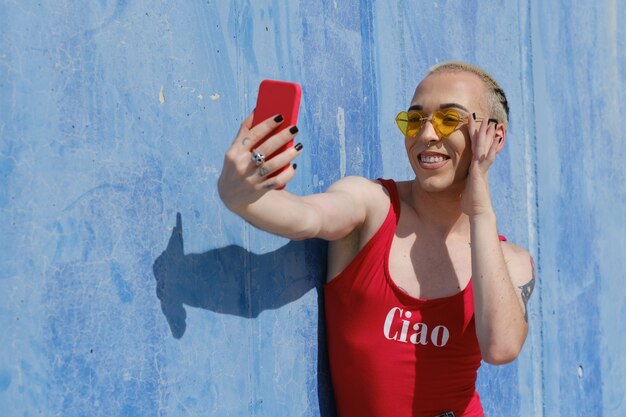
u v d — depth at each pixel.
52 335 1.80
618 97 4.48
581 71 4.18
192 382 2.11
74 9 1.88
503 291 2.30
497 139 2.36
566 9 4.08
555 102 3.96
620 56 4.52
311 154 2.56
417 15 3.12
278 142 1.83
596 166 4.25
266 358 2.34
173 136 2.10
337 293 2.43
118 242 1.94
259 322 2.32
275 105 1.90
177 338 2.08
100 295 1.90
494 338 2.29
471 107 2.38
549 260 3.83
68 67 1.86
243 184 1.86
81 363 1.85
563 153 3.99
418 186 2.47
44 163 1.80
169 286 2.06
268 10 2.43
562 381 3.88
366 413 2.41
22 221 1.76
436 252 2.43
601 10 4.37
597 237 4.23
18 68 1.76
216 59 2.24
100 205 1.91
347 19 2.76
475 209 2.34
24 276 1.76
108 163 1.93
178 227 2.09
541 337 3.74
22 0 1.78
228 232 2.24
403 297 2.33
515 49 3.71
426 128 2.34
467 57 3.41
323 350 2.54
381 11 2.93
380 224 2.37
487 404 3.31
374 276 2.34
